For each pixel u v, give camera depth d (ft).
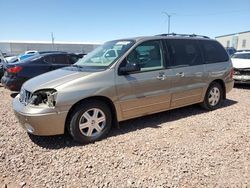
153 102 15.60
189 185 9.61
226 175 10.25
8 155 12.04
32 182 9.91
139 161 11.40
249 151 12.34
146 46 15.44
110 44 16.66
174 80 16.39
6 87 25.25
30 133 13.17
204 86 18.56
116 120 14.38
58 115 12.34
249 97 25.00
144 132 14.93
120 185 9.66
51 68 26.27
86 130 13.43
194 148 12.69
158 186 9.56
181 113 18.81
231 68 20.62
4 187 9.59
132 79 14.42
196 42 18.43
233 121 16.99
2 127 15.78
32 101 12.48
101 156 11.89
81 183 9.81
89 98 13.28
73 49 189.57
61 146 13.03
